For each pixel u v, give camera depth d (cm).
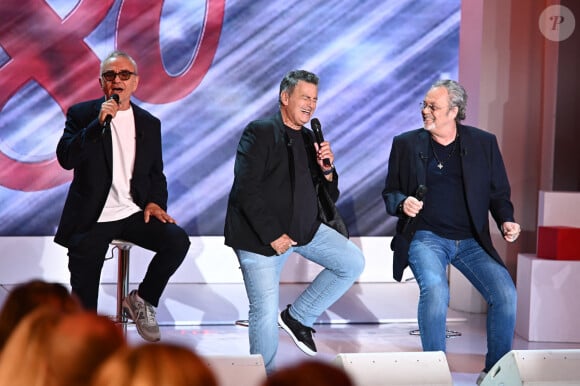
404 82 2172
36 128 2003
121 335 471
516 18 2033
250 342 1384
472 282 1456
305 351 1466
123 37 2027
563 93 2053
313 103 1393
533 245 2062
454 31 2180
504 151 2052
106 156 1509
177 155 2084
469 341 1789
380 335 1819
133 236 1555
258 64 2102
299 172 1402
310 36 2120
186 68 2064
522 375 1002
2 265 2020
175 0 2044
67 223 1523
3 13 1958
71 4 1992
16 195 2012
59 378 456
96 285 1534
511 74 2039
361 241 2198
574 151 2064
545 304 1780
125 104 1558
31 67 1984
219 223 2125
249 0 2084
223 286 2114
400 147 1497
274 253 1381
